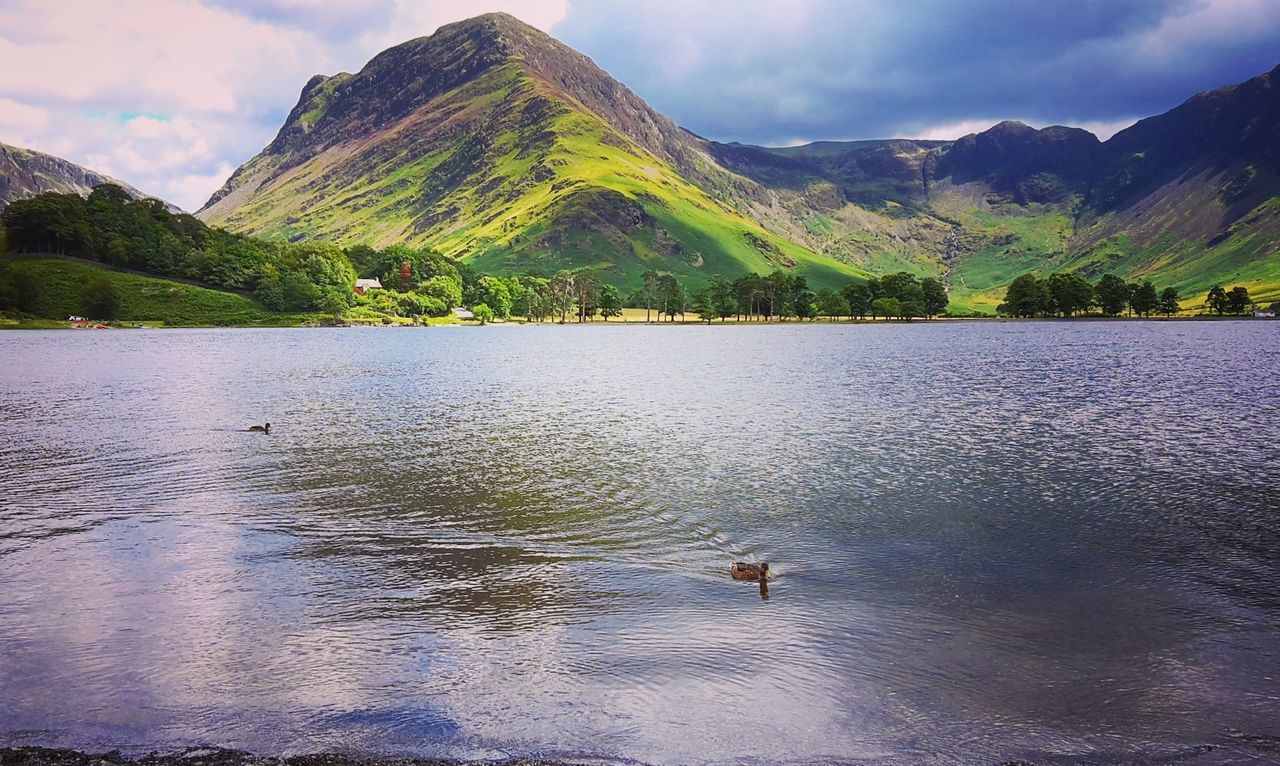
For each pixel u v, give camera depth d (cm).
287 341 19575
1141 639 1906
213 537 2806
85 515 3114
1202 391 7100
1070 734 1500
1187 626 1981
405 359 12769
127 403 6806
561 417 5775
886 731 1512
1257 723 1534
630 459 4150
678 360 12225
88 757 1444
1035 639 1911
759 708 1598
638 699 1634
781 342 18362
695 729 1520
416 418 5784
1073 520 2936
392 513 3112
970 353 13350
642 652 1845
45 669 1789
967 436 4781
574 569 2444
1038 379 8462
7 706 1631
